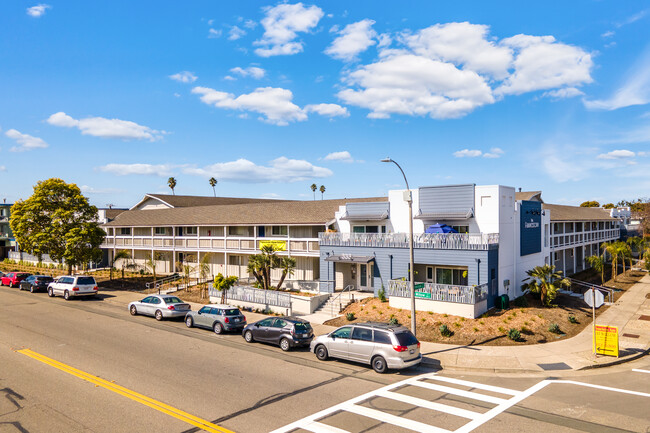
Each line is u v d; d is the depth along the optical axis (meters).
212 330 24.33
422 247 28.97
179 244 45.38
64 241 41.00
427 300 25.92
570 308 28.00
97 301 33.97
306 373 16.55
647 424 11.72
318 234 34.94
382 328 17.05
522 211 31.77
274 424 11.70
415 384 15.33
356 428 11.43
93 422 11.80
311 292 33.97
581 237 47.84
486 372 16.97
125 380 15.37
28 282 38.81
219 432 11.17
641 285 38.88
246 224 39.56
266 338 20.88
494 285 27.69
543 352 19.55
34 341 21.00
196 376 15.96
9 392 14.11
